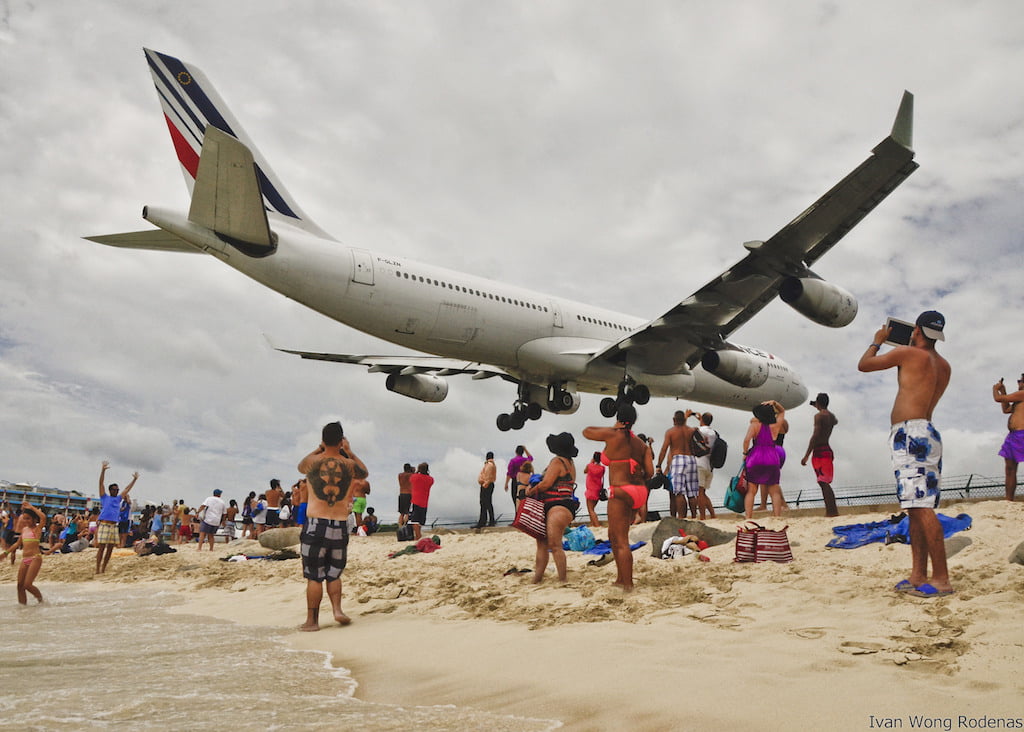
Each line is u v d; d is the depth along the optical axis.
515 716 3.26
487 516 15.20
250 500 21.45
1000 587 5.20
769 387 21.59
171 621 7.38
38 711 3.42
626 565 6.63
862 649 4.04
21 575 9.44
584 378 18.78
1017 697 3.11
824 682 3.50
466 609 6.73
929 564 6.29
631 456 6.79
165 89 15.84
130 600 9.98
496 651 4.76
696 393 20.38
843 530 7.96
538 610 6.23
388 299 15.40
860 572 6.34
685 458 10.55
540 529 7.56
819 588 5.88
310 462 6.65
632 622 5.38
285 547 15.23
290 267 14.34
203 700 3.65
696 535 8.59
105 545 14.51
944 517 7.51
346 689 3.94
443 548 11.75
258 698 3.70
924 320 5.61
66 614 8.25
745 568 7.05
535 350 17.78
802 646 4.26
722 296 16.16
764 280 16.02
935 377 5.58
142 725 3.14
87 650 5.43
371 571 10.30
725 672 3.78
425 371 21.08
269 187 16.50
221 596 9.88
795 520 9.25
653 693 3.48
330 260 14.76
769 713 3.09
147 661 4.91
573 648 4.62
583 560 8.83
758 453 9.39
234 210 13.38
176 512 25.12
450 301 16.22
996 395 8.94
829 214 14.27
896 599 5.30
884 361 5.67
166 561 15.59
